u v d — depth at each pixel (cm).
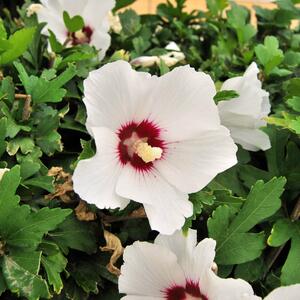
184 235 28
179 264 28
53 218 27
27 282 26
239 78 33
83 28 41
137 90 28
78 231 30
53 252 28
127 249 28
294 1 47
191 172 29
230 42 47
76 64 36
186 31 50
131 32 47
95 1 40
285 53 45
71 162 32
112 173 28
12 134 30
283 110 38
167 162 29
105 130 28
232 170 34
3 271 26
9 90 31
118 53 39
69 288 30
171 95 28
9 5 52
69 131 35
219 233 30
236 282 25
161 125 29
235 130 34
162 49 44
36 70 38
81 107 35
